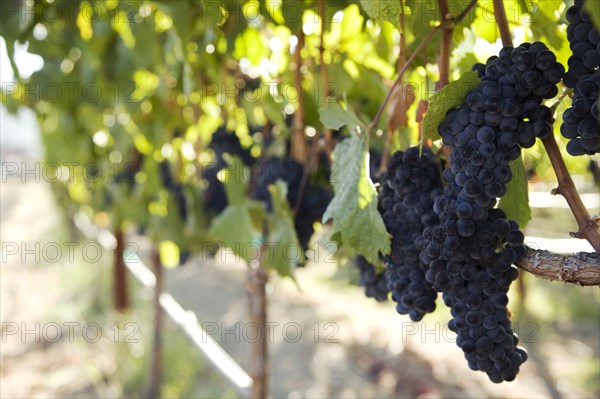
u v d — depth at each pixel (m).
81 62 3.37
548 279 1.08
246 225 2.08
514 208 1.35
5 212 14.22
